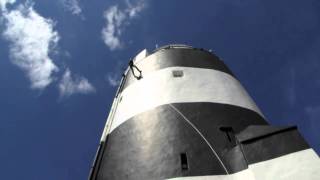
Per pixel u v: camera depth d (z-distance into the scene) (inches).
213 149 685.9
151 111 797.2
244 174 624.7
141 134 757.9
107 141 824.9
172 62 938.7
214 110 781.3
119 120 845.2
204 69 927.7
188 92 828.0
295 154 617.6
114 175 711.7
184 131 726.5
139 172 680.4
